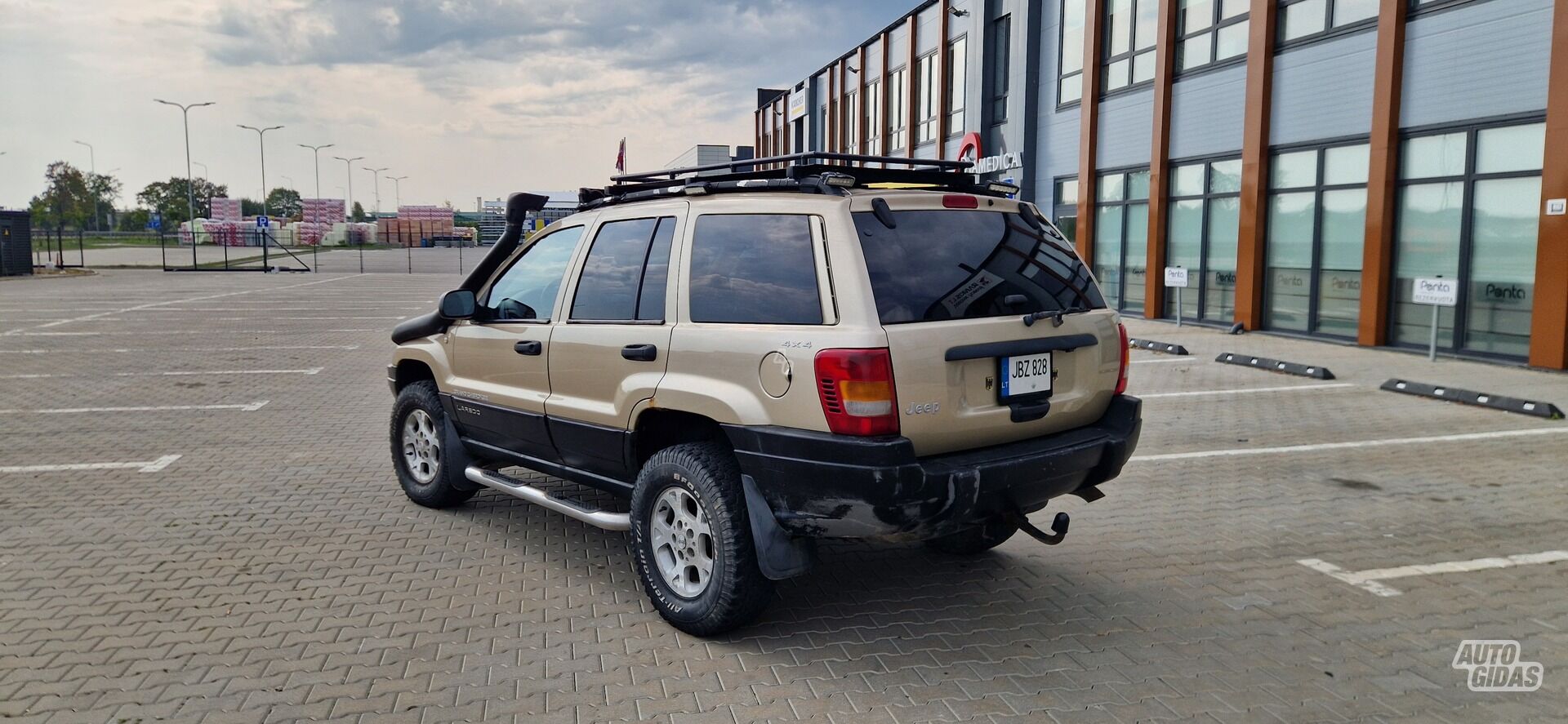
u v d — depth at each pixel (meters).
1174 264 18.12
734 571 4.00
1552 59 11.16
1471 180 12.35
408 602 4.65
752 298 4.07
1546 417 8.99
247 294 27.64
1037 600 4.69
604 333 4.62
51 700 3.62
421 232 94.56
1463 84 12.38
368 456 7.76
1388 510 6.19
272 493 6.62
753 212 4.20
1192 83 17.27
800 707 3.61
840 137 34.91
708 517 4.07
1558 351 11.32
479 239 98.31
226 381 11.78
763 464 3.90
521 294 5.36
